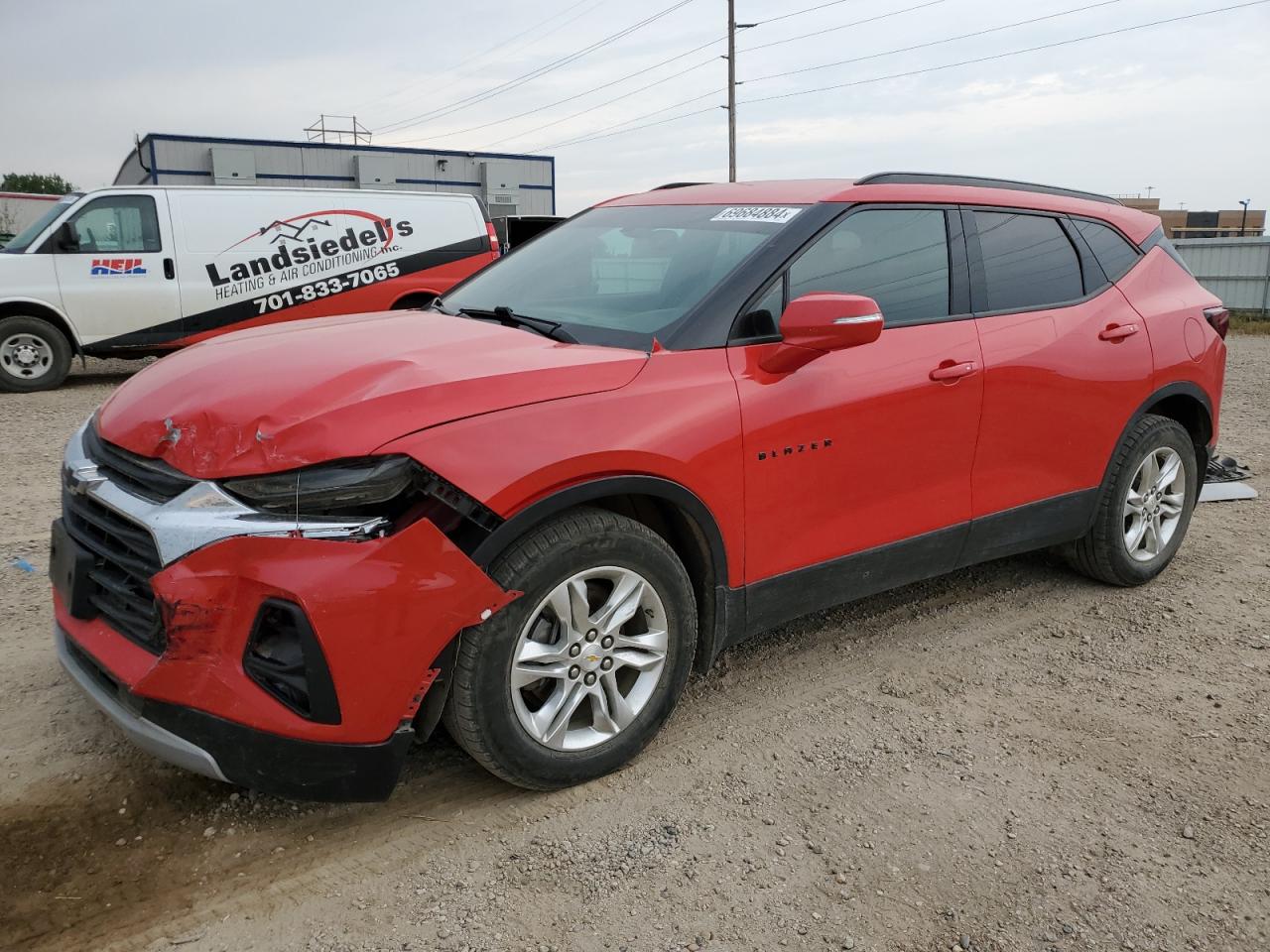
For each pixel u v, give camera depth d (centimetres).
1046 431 392
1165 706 348
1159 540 461
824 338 288
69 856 252
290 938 226
